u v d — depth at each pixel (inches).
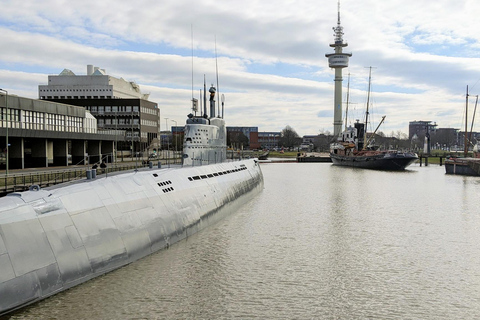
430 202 1569.9
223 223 1137.4
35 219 589.3
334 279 703.1
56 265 593.3
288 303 604.7
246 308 584.7
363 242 948.0
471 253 864.9
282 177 2741.1
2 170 1651.1
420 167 3855.8
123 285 643.5
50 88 5093.5
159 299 602.9
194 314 562.3
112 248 697.0
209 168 1321.4
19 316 531.8
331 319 557.0
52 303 569.6
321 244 926.4
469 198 1686.8
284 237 984.3
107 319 538.0
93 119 2632.9
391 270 754.2
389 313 577.9
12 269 535.2
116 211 739.4
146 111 4611.2
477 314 577.6
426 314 576.7
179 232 908.6
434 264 790.5
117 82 5305.1
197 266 744.3
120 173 959.0
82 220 662.5
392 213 1320.1
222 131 1710.1
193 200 1034.1
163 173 1002.7
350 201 1585.9
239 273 724.0
